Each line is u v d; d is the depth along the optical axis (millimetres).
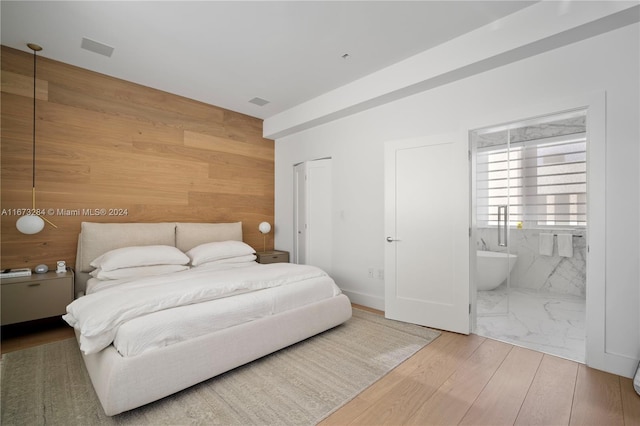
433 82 2926
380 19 2400
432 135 3008
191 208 4020
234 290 2316
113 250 3023
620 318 2078
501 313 3482
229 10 2285
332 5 2236
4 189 2783
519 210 4430
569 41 2234
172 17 2363
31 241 2910
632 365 2020
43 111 2969
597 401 1787
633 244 2029
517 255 4461
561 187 4152
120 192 3434
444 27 2508
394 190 3248
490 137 4609
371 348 2518
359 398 1838
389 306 3252
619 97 2080
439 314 2949
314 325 2648
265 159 4867
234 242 3861
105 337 1730
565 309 3615
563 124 4125
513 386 1958
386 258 3281
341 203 3961
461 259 2834
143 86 3602
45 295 2648
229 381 2021
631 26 2039
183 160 3941
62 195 3076
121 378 1604
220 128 4312
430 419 1646
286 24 2461
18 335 2719
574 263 4078
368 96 3348
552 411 1703
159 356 1746
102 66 3150
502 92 2602
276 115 4594
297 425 1606
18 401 1771
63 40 2682
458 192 2859
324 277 2990
